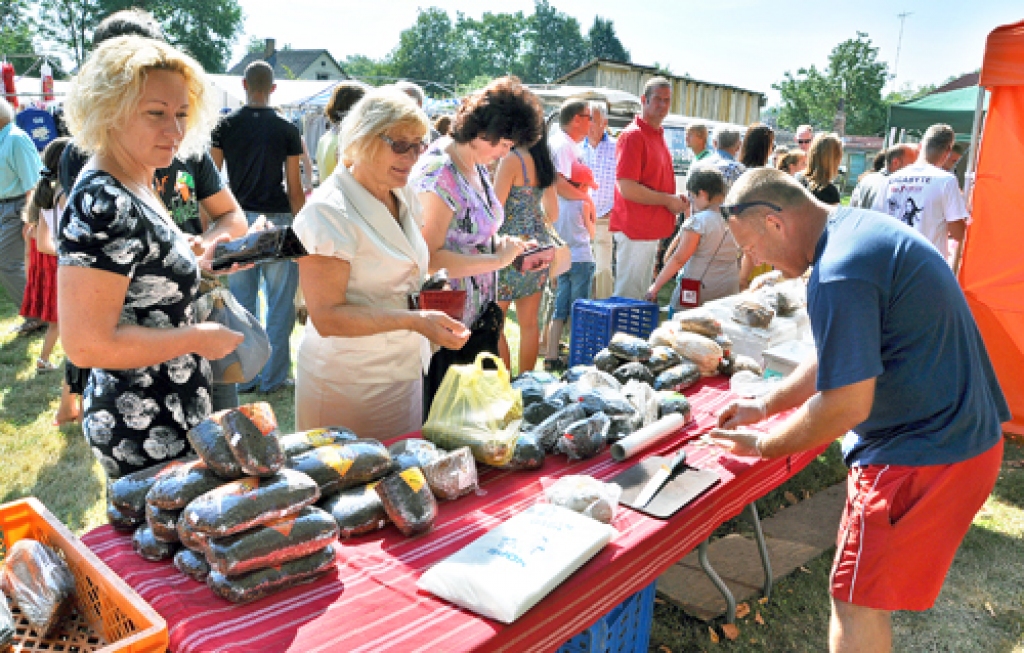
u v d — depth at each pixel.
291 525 1.61
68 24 65.31
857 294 1.97
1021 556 3.74
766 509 4.02
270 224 2.18
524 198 4.20
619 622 2.14
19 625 1.52
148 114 1.74
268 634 1.46
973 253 5.09
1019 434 5.15
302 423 2.62
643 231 5.95
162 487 1.63
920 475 2.11
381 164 2.30
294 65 71.75
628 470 2.37
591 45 113.81
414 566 1.75
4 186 5.76
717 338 3.51
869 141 34.62
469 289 3.32
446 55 108.50
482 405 2.29
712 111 26.08
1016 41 4.61
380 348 2.48
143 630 1.30
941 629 3.16
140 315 1.83
